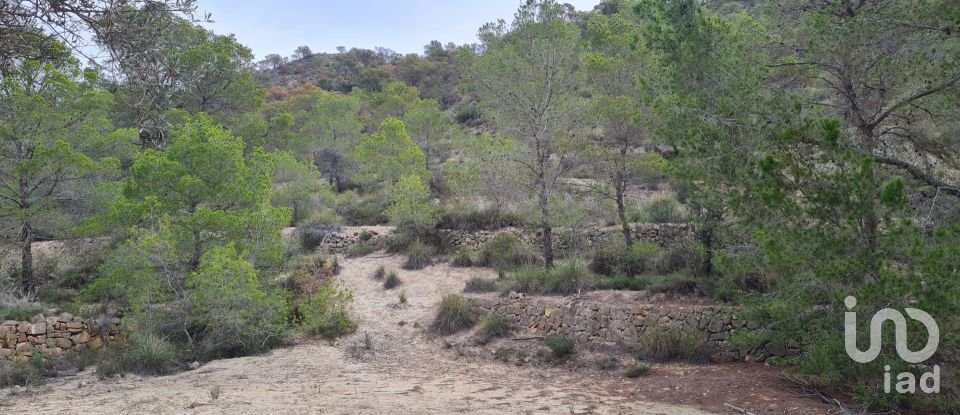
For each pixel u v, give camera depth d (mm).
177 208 14664
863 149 8062
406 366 12000
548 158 16781
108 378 11211
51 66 15516
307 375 11055
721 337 11344
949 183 8516
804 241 6902
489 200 20828
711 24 9867
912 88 8680
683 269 13812
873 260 6547
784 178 7188
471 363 12203
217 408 8195
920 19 8219
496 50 18094
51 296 16047
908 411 7164
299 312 15234
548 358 12016
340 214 26125
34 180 16438
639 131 15711
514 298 14422
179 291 13812
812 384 8914
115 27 5750
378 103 45219
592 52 18703
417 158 25500
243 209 15375
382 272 18656
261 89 30625
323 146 34469
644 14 10500
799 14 9734
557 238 19156
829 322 7629
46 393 9961
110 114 21062
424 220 20969
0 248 16562
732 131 8688
